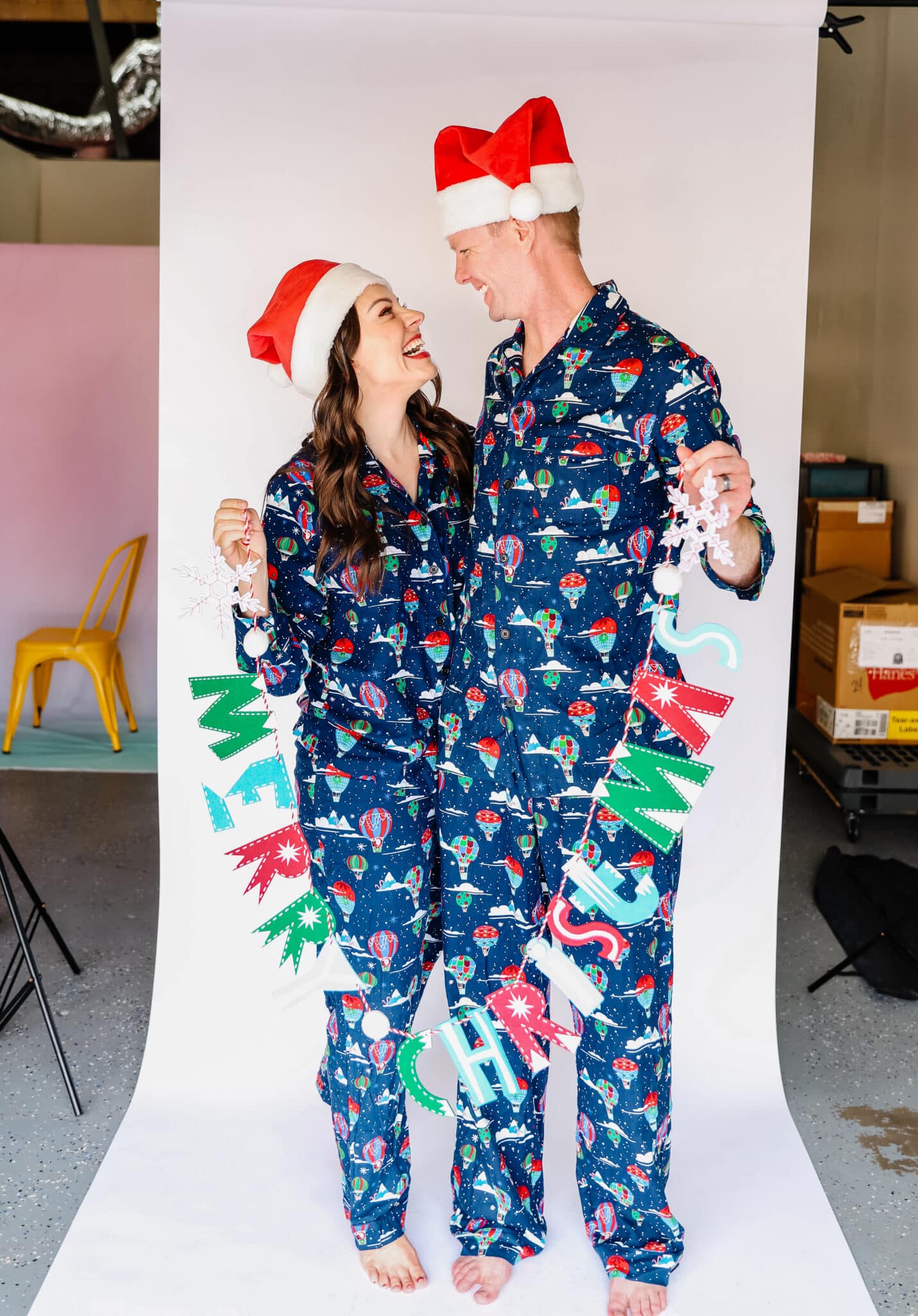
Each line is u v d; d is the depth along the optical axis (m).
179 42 2.37
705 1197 2.18
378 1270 1.96
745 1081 2.51
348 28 2.37
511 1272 1.98
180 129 2.39
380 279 1.82
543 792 1.78
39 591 5.49
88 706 5.62
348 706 1.86
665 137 2.39
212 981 2.59
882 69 5.18
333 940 1.91
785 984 3.05
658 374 1.66
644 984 1.83
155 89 6.55
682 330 2.45
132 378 5.34
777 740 2.56
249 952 2.58
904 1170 2.29
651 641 1.74
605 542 1.70
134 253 5.24
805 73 2.38
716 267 2.43
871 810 4.02
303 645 1.84
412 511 1.85
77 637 4.93
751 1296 1.93
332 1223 2.11
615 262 2.43
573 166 1.76
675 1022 2.58
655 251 2.42
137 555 5.09
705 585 2.52
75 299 5.27
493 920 1.88
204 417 2.46
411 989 1.95
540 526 1.71
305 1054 2.54
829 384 5.84
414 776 1.88
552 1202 2.17
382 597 1.82
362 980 1.91
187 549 2.49
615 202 2.41
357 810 1.85
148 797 4.49
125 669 5.54
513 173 1.68
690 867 2.59
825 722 4.34
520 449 1.71
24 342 5.30
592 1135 1.92
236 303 2.44
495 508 1.76
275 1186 2.21
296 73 2.38
